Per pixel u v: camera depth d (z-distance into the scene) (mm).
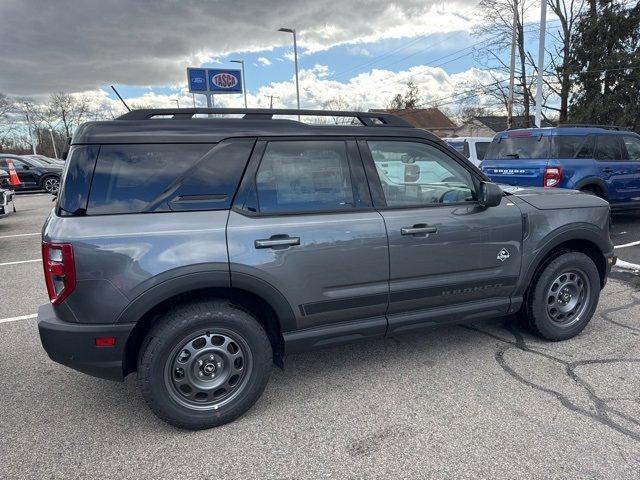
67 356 2531
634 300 4805
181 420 2686
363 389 3182
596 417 2779
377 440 2617
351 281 2973
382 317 3180
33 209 13688
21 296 5473
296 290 2830
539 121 17516
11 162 17859
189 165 2678
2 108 55844
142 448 2598
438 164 3348
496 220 3391
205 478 2348
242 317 2738
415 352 3740
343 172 3033
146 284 2502
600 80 25453
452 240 3236
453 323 3453
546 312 3738
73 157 2557
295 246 2787
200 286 2605
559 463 2385
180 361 2660
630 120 24203
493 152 8539
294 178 2898
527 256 3549
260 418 2869
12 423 2863
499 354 3656
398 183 3207
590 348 3732
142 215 2562
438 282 3250
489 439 2592
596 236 3814
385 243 3023
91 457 2523
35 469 2428
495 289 3502
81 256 2424
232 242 2656
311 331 2980
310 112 3057
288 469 2398
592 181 7582
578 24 25969
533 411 2855
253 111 2918
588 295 3891
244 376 2822
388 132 3195
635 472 2312
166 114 2754
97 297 2463
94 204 2525
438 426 2727
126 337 2525
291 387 3242
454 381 3250
